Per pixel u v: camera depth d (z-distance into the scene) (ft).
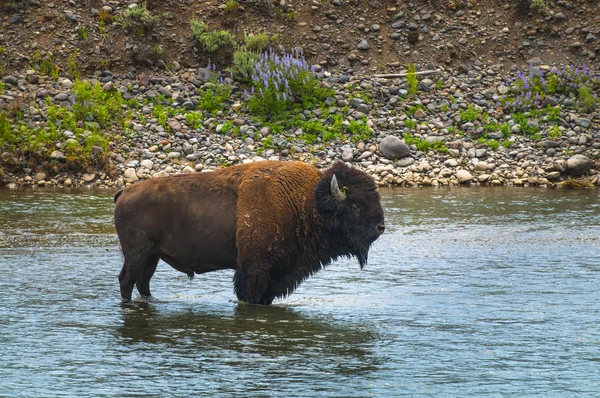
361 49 276.00
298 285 104.53
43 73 254.68
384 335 88.48
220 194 101.91
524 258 134.31
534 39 285.02
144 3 277.44
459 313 98.53
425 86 260.62
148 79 255.91
